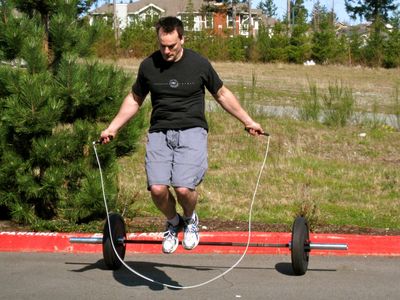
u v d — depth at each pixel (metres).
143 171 11.95
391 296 6.23
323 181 11.28
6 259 7.53
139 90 6.21
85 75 8.29
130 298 6.14
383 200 10.15
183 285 6.55
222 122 15.78
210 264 7.35
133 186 10.72
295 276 6.88
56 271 7.04
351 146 14.22
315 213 8.93
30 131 8.01
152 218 9.13
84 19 8.94
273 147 13.82
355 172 11.95
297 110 18.09
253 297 6.18
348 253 7.78
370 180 11.39
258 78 30.42
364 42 44.66
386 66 41.78
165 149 6.07
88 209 8.39
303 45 43.31
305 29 44.75
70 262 7.41
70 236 7.90
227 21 74.88
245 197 10.23
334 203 9.93
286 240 7.88
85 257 7.64
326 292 6.34
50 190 8.25
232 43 43.44
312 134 15.06
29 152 8.29
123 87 8.62
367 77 32.88
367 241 7.82
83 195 8.27
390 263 7.39
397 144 14.48
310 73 34.88
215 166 12.28
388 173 11.91
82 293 6.29
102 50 35.75
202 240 7.95
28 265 7.28
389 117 17.73
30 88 7.90
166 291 6.35
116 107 8.49
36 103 7.93
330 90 17.92
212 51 42.78
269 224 8.67
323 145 14.20
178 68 5.98
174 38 5.84
